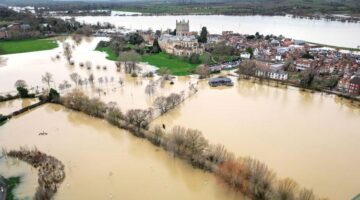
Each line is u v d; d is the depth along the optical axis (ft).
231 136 519.60
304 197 337.11
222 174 391.65
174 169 429.79
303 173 416.87
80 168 433.48
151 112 586.45
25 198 371.56
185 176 413.80
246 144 492.13
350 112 639.76
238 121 582.76
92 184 398.83
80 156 464.65
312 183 395.96
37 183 399.85
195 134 453.17
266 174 373.61
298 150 476.95
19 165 439.22
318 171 422.41
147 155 464.65
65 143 504.43
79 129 556.51
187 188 390.83
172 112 629.92
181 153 447.01
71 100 649.20
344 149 482.69
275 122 581.53
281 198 337.72
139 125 534.78
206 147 449.89
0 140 516.73
